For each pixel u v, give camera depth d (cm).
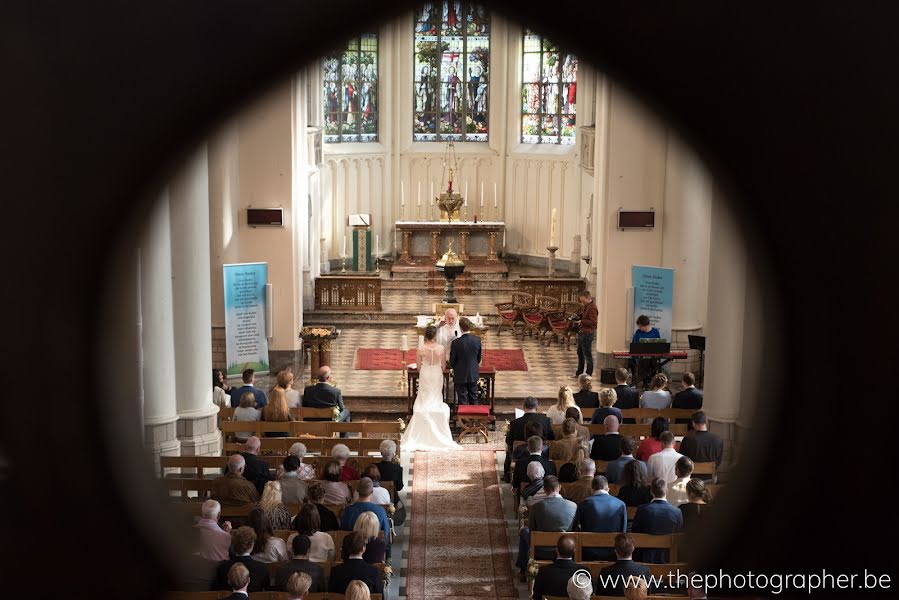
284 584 1081
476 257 3419
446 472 1809
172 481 1413
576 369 2519
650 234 2312
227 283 2202
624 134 2270
